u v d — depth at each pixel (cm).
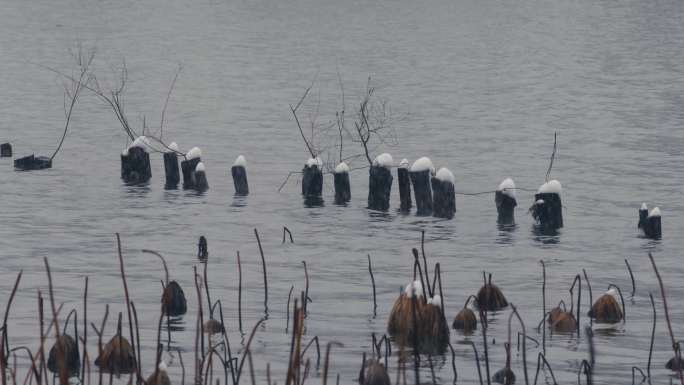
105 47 9375
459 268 2569
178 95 6450
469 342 1844
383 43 10200
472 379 1627
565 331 1931
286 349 1794
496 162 4300
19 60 8256
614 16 13375
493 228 3070
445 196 3219
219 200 3444
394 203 3478
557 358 1758
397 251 2759
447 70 8144
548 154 4472
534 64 8569
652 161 4278
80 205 3322
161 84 7012
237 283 2355
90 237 2872
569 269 2567
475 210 3344
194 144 4722
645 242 2898
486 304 2122
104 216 3161
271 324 1973
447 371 1666
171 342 1819
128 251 2697
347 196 3456
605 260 2675
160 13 12975
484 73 7944
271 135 5003
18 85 6731
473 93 6756
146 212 3231
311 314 2069
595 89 6962
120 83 6975
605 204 3459
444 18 13150
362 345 1827
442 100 6388
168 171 3712
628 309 2141
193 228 3017
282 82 7262
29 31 10650
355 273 2492
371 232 2994
